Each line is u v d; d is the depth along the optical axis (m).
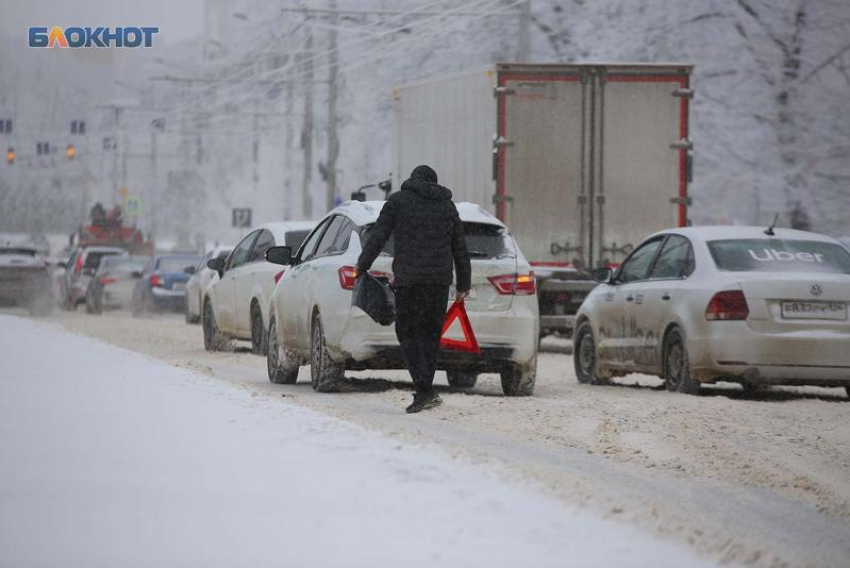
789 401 36.62
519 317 35.91
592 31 122.88
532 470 21.03
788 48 117.69
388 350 35.22
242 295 52.97
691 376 37.88
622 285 42.97
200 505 15.05
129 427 22.14
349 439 20.67
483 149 60.72
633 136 59.72
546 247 59.84
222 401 26.69
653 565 12.26
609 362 43.06
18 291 93.81
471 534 13.45
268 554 12.56
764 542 16.88
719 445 26.23
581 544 13.07
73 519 14.30
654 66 59.62
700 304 37.66
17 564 12.23
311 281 37.53
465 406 32.56
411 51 138.50
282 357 40.31
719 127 118.50
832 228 117.19
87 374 33.06
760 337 36.56
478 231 36.66
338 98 166.62
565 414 31.14
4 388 29.02
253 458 18.56
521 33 95.25
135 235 184.88
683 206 59.75
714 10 119.00
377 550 12.71
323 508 14.83
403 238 30.83
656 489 20.81
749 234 39.59
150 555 12.56
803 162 117.50
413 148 67.75
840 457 25.31
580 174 59.81
